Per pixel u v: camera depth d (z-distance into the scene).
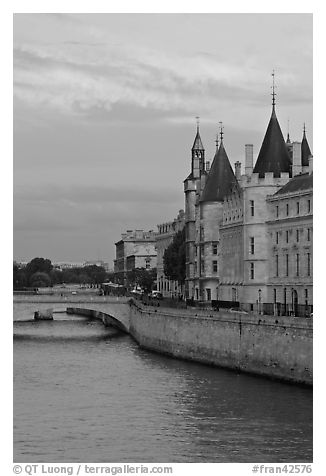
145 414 96.69
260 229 155.50
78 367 139.50
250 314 126.88
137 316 187.00
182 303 198.38
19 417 96.62
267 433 85.44
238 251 168.88
